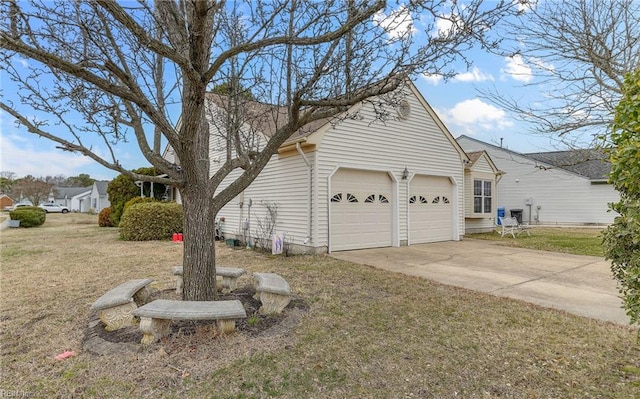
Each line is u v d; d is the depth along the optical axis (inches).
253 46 123.0
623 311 169.8
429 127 440.8
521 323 153.3
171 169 155.9
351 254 340.2
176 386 101.8
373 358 120.3
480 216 558.9
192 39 116.5
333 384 104.0
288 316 157.3
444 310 170.1
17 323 152.8
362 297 190.9
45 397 97.1
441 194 462.0
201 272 156.2
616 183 98.9
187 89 141.9
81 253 354.9
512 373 111.2
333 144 349.4
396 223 400.2
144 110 129.3
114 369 111.0
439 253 349.7
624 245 99.0
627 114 93.3
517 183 833.5
